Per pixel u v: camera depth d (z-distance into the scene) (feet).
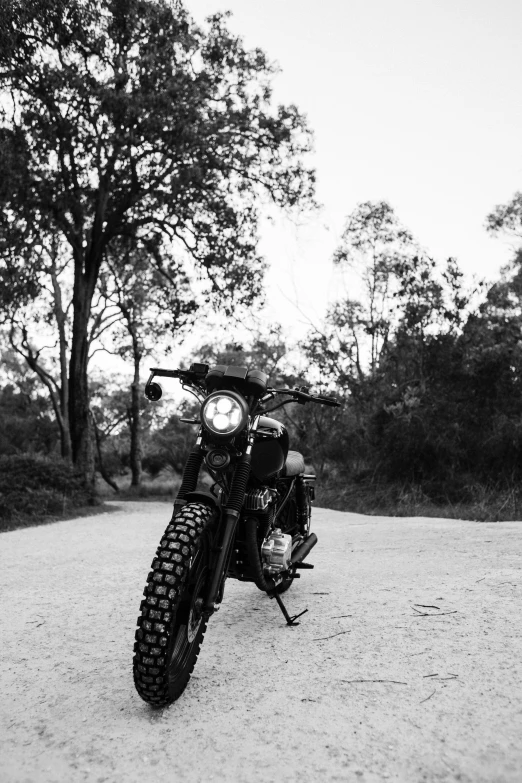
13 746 8.25
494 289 54.03
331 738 8.02
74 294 74.28
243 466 11.21
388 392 53.06
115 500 96.27
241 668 10.75
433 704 8.82
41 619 14.51
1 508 47.47
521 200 87.97
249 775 7.27
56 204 62.95
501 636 11.41
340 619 13.29
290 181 75.51
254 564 11.94
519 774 7.02
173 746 8.04
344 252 72.18
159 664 8.72
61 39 60.18
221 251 75.36
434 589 15.34
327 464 62.85
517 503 39.06
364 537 27.14
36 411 148.15
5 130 60.75
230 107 71.10
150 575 9.25
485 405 47.98
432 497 45.78
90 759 7.81
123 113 61.26
